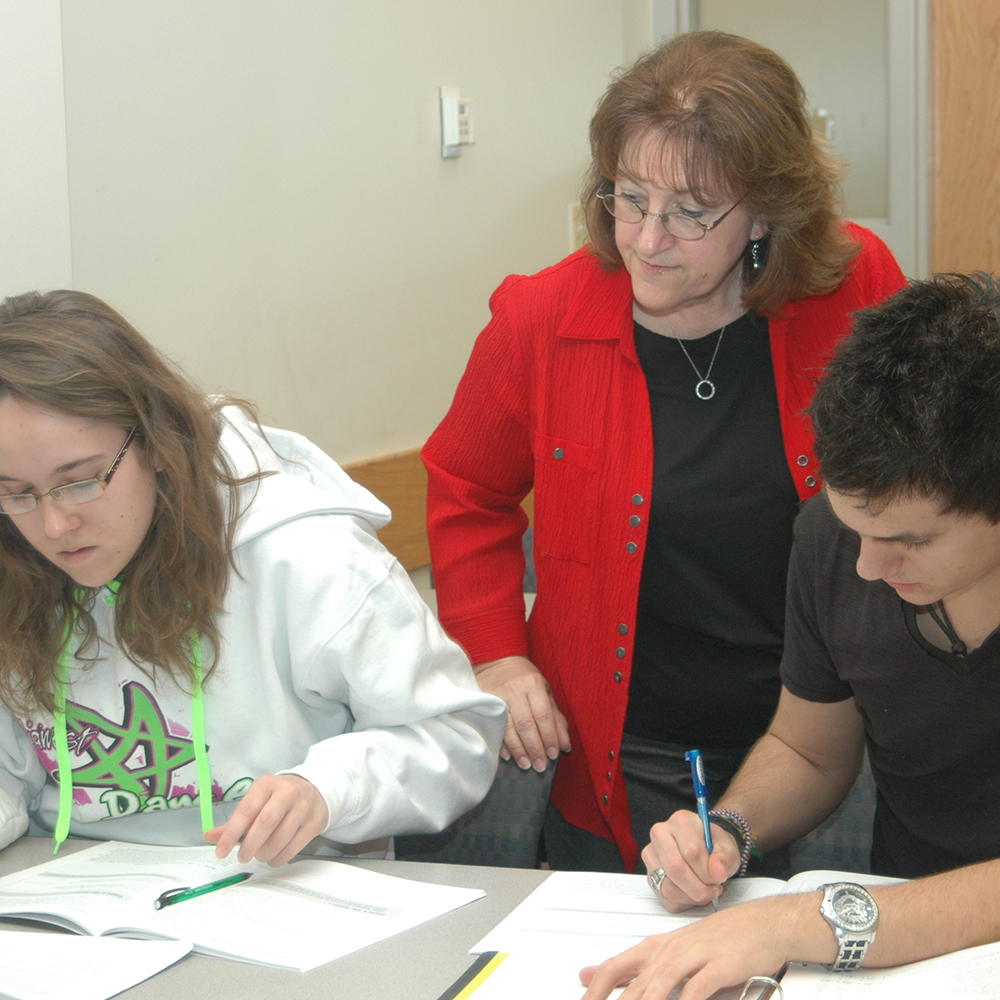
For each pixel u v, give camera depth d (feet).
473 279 9.59
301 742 4.28
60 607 4.28
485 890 3.73
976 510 3.05
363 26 7.97
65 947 3.32
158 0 6.38
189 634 4.17
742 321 4.84
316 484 4.61
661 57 4.40
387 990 3.08
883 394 3.06
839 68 11.56
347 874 3.82
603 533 4.99
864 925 3.10
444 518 5.56
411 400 8.93
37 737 4.40
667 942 3.12
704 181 4.17
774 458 4.78
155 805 4.28
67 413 3.67
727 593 4.92
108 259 6.26
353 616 4.14
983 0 10.81
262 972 3.19
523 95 10.05
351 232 8.07
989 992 2.86
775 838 4.15
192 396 4.20
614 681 5.09
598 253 4.94
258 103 7.14
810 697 4.23
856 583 3.86
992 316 3.05
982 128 11.10
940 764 3.85
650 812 5.25
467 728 4.42
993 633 3.49
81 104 6.00
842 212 5.10
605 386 4.98
